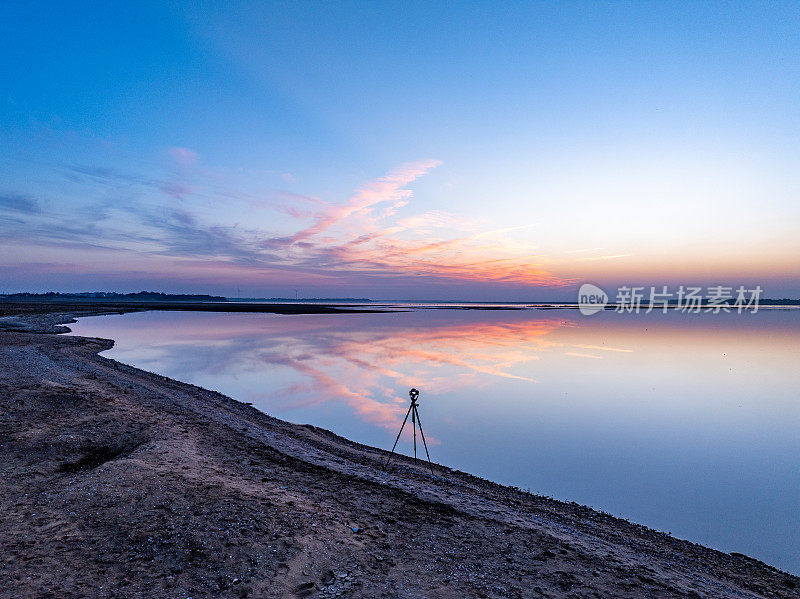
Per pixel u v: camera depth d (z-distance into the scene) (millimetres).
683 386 25016
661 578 7086
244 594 5652
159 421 13219
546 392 23219
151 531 6891
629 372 28938
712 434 16906
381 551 7125
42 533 6691
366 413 19062
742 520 10523
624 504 11219
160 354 35156
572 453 14797
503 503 10156
